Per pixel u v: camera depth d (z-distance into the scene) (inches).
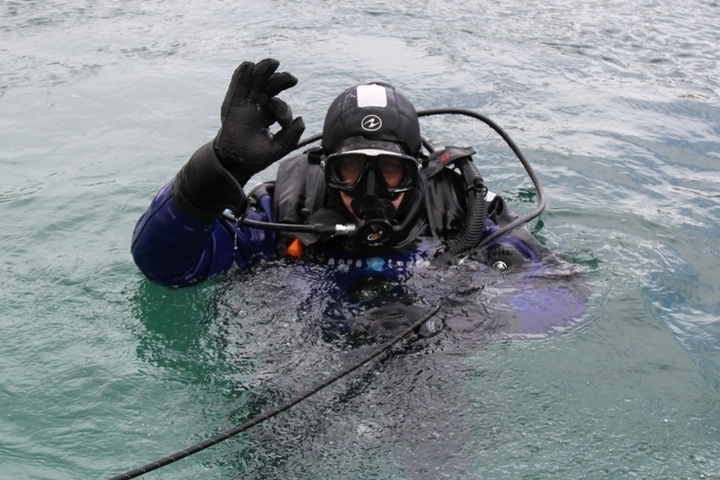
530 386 92.5
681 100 212.1
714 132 193.8
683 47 254.8
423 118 192.5
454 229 117.6
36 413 90.2
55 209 144.9
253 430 85.4
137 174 162.1
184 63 233.1
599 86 219.6
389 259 112.9
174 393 93.2
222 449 83.4
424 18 274.7
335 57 234.1
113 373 96.8
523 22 273.9
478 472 80.1
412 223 116.1
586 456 82.6
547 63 235.6
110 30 266.1
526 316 105.3
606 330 105.4
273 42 248.5
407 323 101.5
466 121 192.4
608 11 289.6
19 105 203.3
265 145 92.8
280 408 78.4
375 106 108.5
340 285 109.7
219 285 111.5
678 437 85.7
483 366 95.5
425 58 235.5
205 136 183.8
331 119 111.2
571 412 88.7
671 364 98.7
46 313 110.3
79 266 124.0
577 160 172.7
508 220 122.6
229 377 94.9
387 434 84.4
